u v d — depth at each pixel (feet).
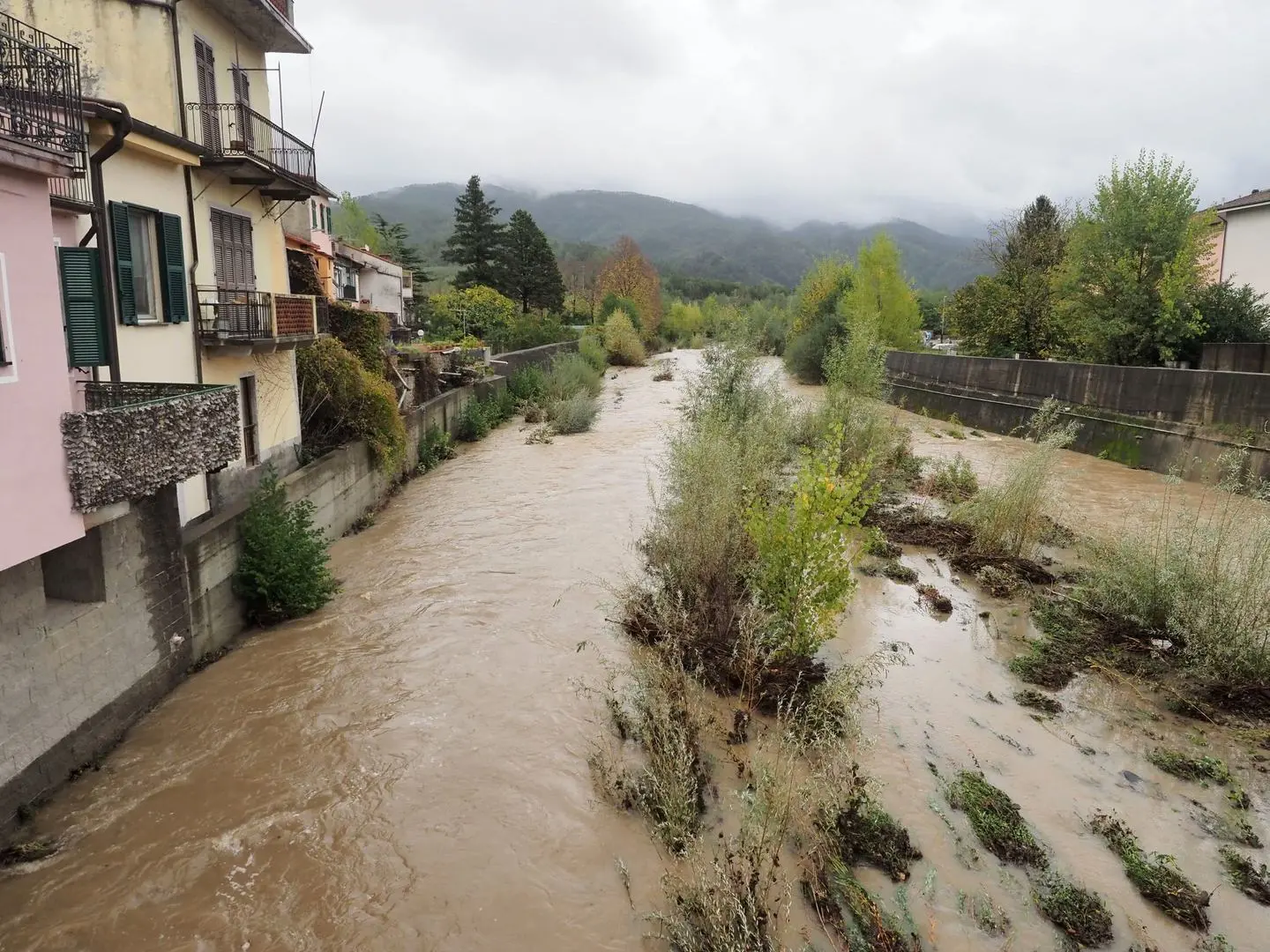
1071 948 15.81
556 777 22.04
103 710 23.98
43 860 19.27
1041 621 31.58
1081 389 70.59
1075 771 21.85
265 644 31.63
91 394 27.27
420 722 25.20
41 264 19.49
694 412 59.36
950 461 63.57
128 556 25.30
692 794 19.62
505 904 17.61
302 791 21.89
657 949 16.30
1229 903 17.07
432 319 155.84
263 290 45.68
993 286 110.11
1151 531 34.65
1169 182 76.69
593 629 31.45
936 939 15.99
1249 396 52.54
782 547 27.63
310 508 37.88
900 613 33.01
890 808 20.02
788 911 16.24
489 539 45.16
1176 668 27.40
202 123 39.47
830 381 69.31
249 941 16.79
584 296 260.62
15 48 22.63
